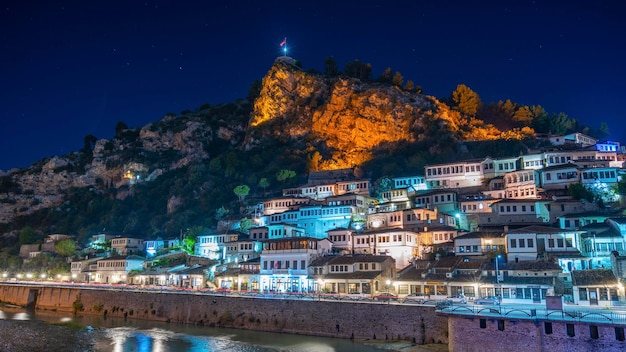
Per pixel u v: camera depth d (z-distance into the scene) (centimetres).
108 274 14262
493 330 5144
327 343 6694
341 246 11381
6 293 13000
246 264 11406
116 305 10269
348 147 19738
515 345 4988
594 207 10088
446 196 11925
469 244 9325
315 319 7381
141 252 16412
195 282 11769
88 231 19912
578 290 6619
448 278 7975
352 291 8875
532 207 10494
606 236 8125
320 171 17850
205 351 6612
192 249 14950
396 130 18975
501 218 10638
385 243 10631
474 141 17500
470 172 13512
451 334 5434
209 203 18675
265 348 6631
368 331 6825
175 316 9162
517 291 7262
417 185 14162
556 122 18588
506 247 8762
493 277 7775
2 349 6900
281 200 15025
